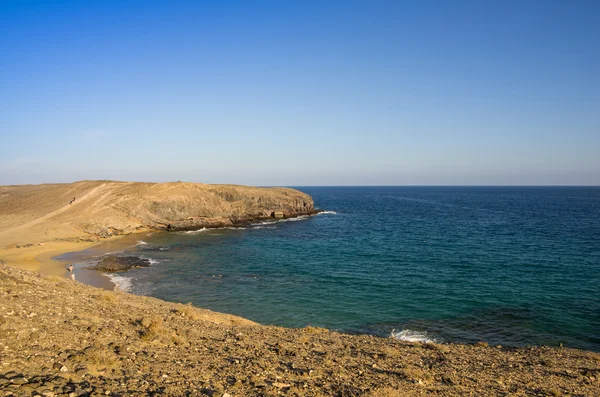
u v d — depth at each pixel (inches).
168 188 3302.2
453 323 1026.1
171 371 380.5
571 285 1392.7
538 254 1979.6
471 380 496.7
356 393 383.6
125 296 901.8
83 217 2655.0
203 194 3393.2
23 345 358.6
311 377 424.2
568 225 3181.6
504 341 907.4
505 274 1565.0
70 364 341.1
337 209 5196.9
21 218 2689.5
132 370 364.8
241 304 1171.3
